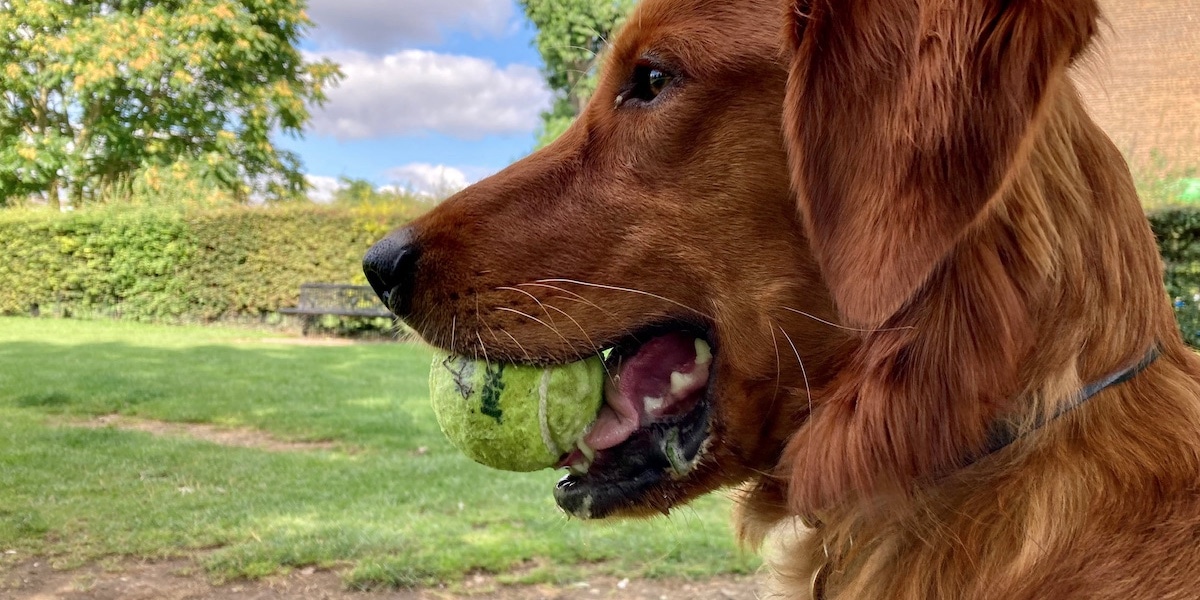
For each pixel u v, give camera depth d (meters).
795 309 0.40
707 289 0.41
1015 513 0.35
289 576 0.71
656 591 0.69
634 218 0.41
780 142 0.39
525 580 0.71
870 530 0.38
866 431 0.37
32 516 0.83
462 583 0.71
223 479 1.00
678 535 0.81
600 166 0.42
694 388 0.43
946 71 0.34
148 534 0.79
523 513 0.88
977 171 0.34
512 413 0.42
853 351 0.39
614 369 0.44
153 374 1.84
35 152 4.28
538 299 0.42
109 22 4.37
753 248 0.40
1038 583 0.35
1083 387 0.36
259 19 4.73
